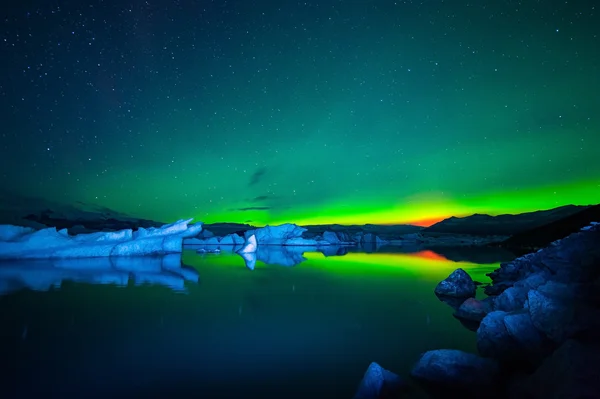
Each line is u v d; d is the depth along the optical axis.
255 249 33.66
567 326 4.21
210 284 12.76
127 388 4.40
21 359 5.39
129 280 13.59
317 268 18.39
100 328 7.09
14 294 10.59
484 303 8.23
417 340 6.38
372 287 12.21
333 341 6.31
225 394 4.26
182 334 6.72
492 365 4.51
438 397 4.06
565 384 3.10
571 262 6.40
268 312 8.48
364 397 4.01
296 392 4.33
